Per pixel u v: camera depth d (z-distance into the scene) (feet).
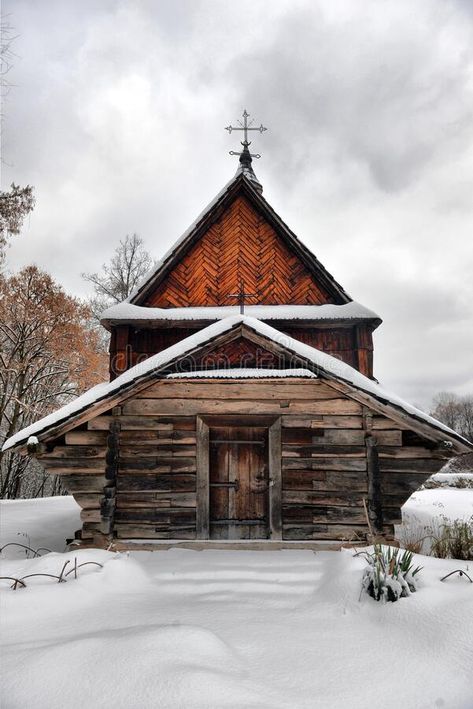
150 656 9.87
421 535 27.81
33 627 12.37
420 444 22.72
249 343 24.30
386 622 12.50
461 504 40.29
